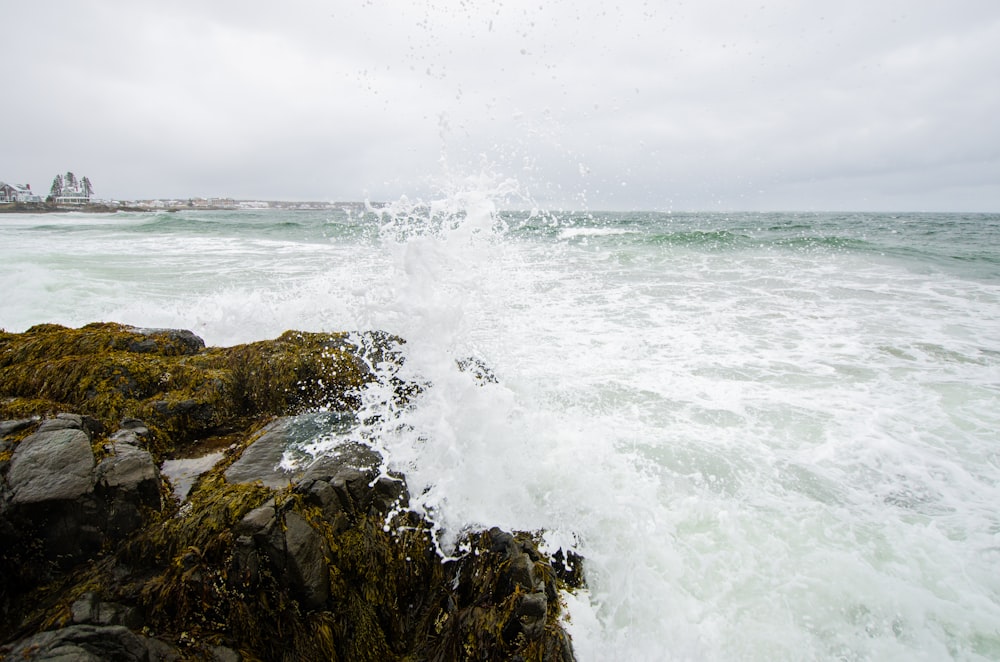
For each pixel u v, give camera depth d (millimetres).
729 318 8547
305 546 2854
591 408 5273
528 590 2861
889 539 3576
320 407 4676
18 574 2705
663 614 3047
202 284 10469
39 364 4383
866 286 11219
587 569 3318
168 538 2883
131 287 9984
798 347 7133
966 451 4598
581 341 7246
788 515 3783
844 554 3430
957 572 3312
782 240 19297
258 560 2803
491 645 2721
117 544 2906
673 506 3834
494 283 5883
